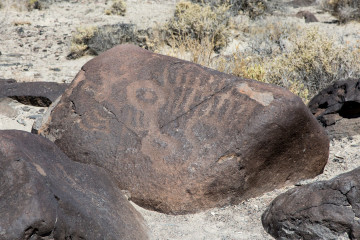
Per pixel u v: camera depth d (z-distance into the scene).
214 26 10.40
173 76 4.33
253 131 3.74
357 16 12.46
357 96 5.08
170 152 3.80
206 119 3.92
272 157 3.88
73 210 2.88
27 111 6.32
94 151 4.04
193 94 4.13
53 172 3.22
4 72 8.82
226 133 3.79
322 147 4.16
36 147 3.39
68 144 4.19
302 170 4.14
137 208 3.77
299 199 3.37
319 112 5.52
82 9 14.44
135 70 4.50
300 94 6.39
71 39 10.91
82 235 2.87
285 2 14.31
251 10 12.89
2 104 6.26
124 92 4.34
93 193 3.34
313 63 7.00
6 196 2.80
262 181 3.94
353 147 4.84
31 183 2.81
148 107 4.17
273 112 3.78
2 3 14.54
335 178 3.35
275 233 3.41
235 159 3.72
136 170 3.82
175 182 3.69
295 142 3.95
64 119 4.39
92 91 4.46
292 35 9.79
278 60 7.39
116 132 4.07
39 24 12.87
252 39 10.58
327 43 7.30
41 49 10.69
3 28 12.25
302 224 3.27
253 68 6.57
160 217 3.68
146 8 14.24
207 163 3.70
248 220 3.64
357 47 8.34
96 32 10.71
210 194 3.72
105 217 3.07
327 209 3.19
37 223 2.67
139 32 10.93
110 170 3.90
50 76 8.62
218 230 3.51
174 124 3.98
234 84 4.08
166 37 10.45
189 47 8.21
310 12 13.49
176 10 11.98
